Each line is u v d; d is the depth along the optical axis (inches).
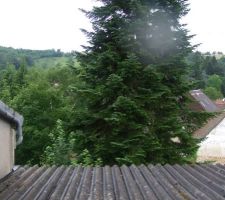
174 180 263.4
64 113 1023.6
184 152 554.6
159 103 550.0
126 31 531.2
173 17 566.9
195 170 302.7
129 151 505.0
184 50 568.1
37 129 1008.2
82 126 557.0
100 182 258.2
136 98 533.0
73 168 304.0
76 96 564.1
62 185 246.2
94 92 527.2
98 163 481.7
